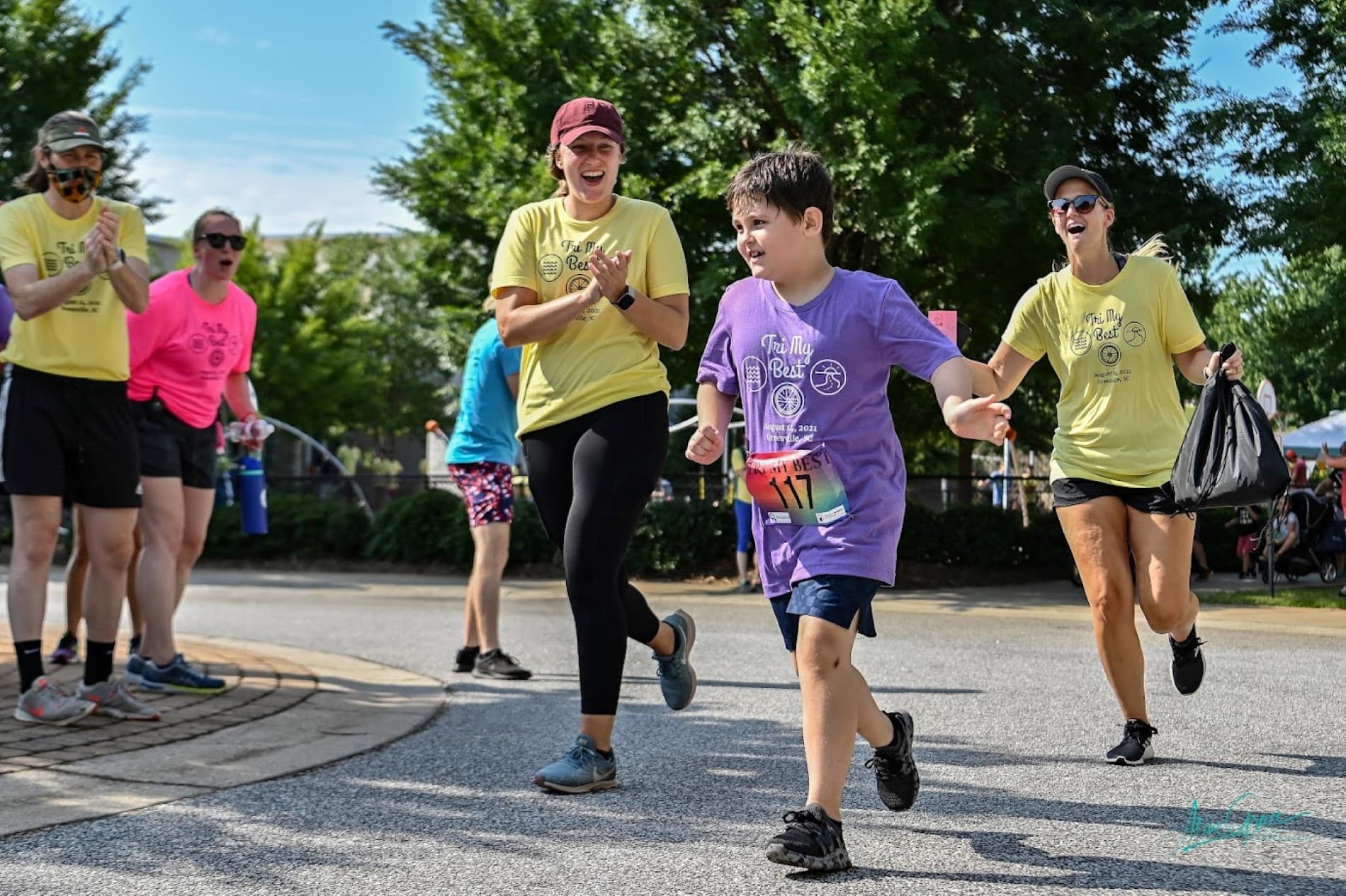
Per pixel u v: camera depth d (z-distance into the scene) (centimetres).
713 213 1627
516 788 457
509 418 743
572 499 486
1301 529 1605
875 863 364
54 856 367
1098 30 1452
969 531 1538
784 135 1509
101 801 429
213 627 1020
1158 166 1579
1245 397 466
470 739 547
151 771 473
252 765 487
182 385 637
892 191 1402
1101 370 510
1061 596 1359
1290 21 1384
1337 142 1298
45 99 2123
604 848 380
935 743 538
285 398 3831
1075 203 505
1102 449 509
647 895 335
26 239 550
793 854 349
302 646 891
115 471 564
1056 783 465
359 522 1764
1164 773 480
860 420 375
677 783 466
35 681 559
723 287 1559
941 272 1599
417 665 789
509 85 1694
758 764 501
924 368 366
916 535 1531
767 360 383
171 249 3747
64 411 553
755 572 1451
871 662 801
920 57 1416
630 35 1642
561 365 481
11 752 499
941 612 1173
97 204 569
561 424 482
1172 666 554
